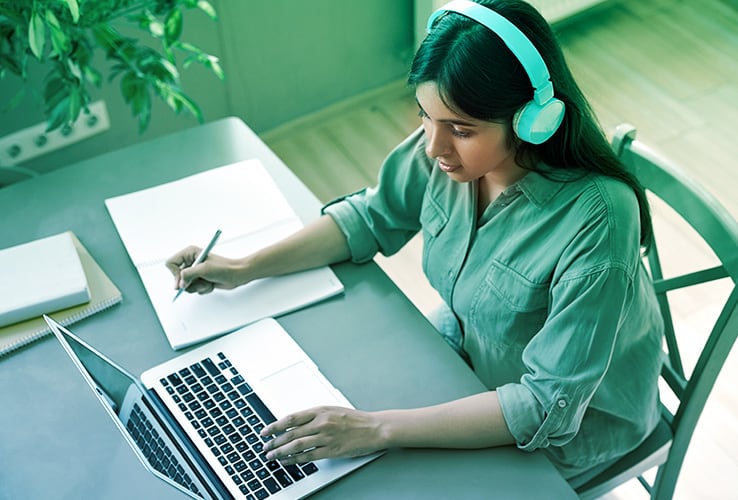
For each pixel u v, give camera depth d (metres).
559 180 1.14
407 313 1.28
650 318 1.27
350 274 1.35
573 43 3.00
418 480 1.08
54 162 2.34
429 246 1.33
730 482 1.86
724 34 3.02
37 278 1.28
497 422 1.11
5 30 1.63
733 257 1.22
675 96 2.80
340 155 2.67
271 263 1.32
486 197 1.25
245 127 1.61
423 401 1.17
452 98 1.02
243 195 1.46
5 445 1.13
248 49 2.47
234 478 1.08
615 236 1.10
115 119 2.36
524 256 1.18
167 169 1.51
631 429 1.29
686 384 1.40
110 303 1.28
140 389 1.14
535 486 1.07
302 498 1.06
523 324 1.23
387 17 2.65
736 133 2.68
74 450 1.12
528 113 1.02
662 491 1.49
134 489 1.07
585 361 1.11
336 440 1.09
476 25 1.01
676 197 1.29
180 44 1.80
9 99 2.13
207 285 1.30
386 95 2.85
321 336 1.25
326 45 2.60
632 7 3.13
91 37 2.14
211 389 1.17
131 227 1.40
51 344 1.24
